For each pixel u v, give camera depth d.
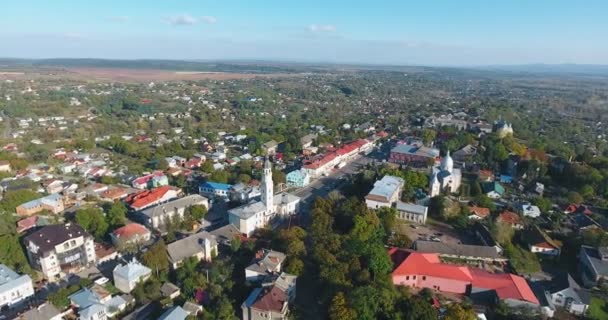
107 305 116.31
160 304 118.19
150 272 130.38
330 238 140.38
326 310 113.88
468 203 187.25
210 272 130.62
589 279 131.50
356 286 116.25
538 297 118.81
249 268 128.50
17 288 121.81
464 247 144.25
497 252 142.88
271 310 108.88
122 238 153.38
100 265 145.75
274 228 174.12
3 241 140.25
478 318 107.44
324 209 169.50
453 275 124.00
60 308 115.12
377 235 149.00
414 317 103.06
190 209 180.25
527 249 151.62
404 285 125.12
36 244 136.88
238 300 121.50
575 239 154.50
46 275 135.12
